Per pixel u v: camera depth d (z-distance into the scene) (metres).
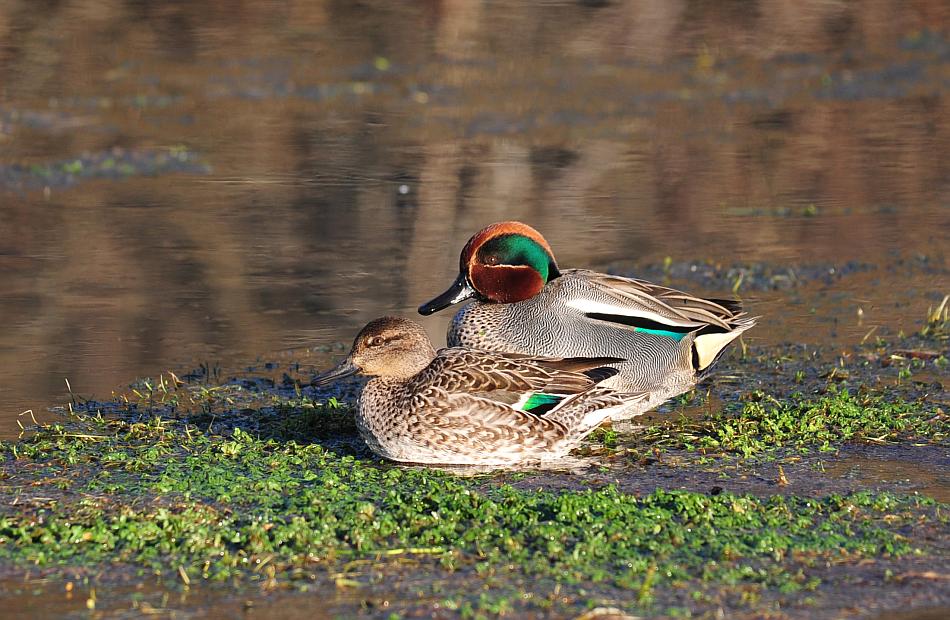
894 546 8.18
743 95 29.62
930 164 24.02
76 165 23.16
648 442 10.64
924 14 35.06
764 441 10.52
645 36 33.00
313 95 28.42
